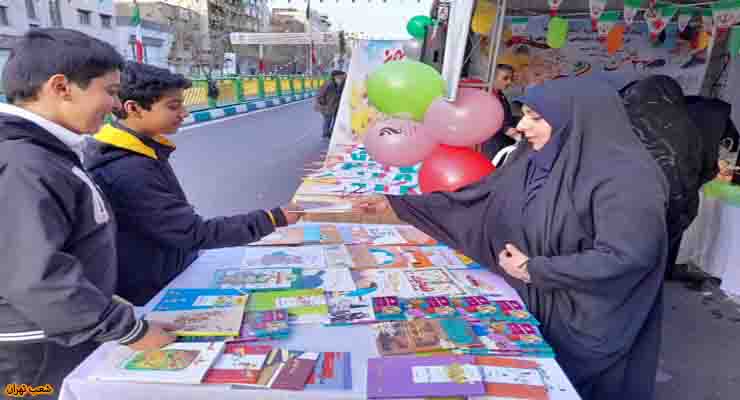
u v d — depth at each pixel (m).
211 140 9.49
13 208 0.92
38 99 1.02
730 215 3.05
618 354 1.46
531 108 1.47
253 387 1.07
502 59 4.27
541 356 1.23
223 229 1.54
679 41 3.92
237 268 1.76
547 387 1.09
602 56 4.16
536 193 1.55
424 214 1.96
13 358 1.07
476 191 1.83
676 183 2.36
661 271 1.41
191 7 44.34
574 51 4.19
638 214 1.28
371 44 5.48
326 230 2.26
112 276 1.19
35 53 0.99
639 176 1.31
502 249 1.69
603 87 1.43
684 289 3.40
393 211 2.01
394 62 2.24
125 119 1.44
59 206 0.99
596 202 1.35
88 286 1.01
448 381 1.08
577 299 1.42
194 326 1.28
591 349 1.46
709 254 3.27
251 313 1.39
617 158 1.35
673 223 2.52
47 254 0.94
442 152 2.25
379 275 1.72
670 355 2.62
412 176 3.63
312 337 1.29
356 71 5.53
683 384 2.38
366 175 3.67
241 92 16.91
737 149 3.18
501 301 1.52
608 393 1.55
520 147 1.76
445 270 1.78
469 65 4.16
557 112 1.43
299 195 2.93
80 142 1.09
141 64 1.43
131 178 1.40
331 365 1.15
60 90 1.01
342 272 1.73
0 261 0.94
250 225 1.58
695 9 3.56
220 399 1.06
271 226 1.63
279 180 6.18
